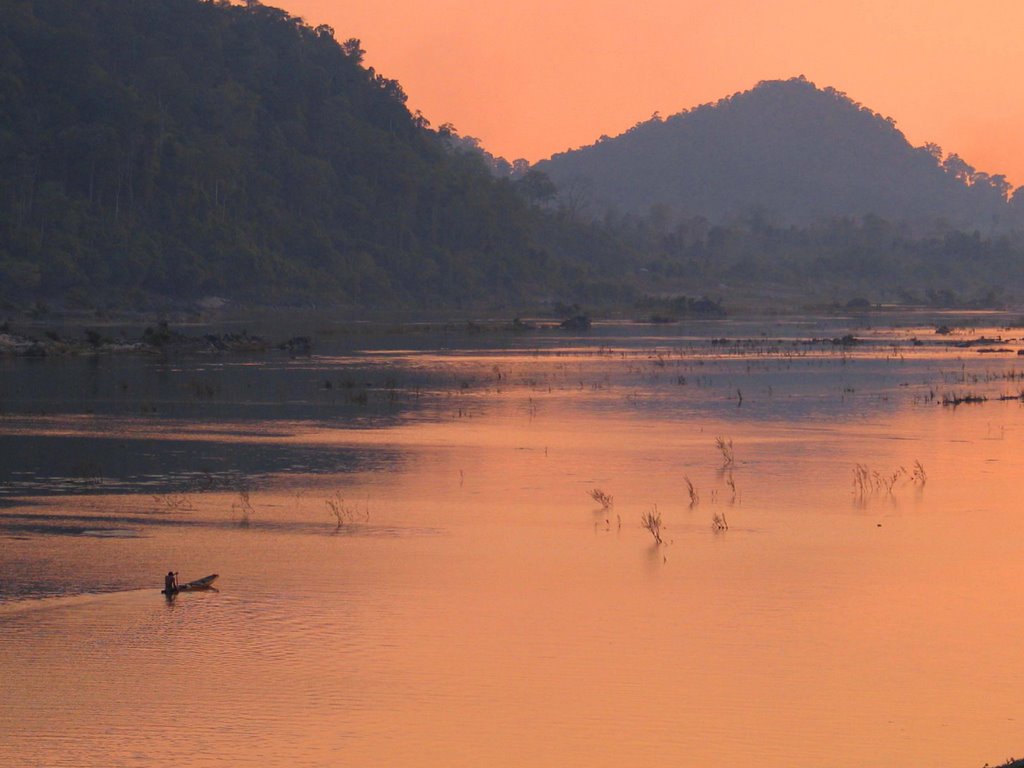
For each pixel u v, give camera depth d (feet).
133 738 168.66
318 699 181.88
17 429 453.58
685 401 562.25
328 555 262.26
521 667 194.59
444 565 254.27
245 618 217.77
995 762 162.30
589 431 458.09
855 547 271.49
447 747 166.50
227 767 160.45
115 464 376.89
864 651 202.90
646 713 177.37
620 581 242.78
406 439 434.71
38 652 200.44
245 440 429.79
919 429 465.06
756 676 191.52
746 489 339.36
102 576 244.63
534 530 287.07
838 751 165.68
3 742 167.43
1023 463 383.86
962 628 214.48
